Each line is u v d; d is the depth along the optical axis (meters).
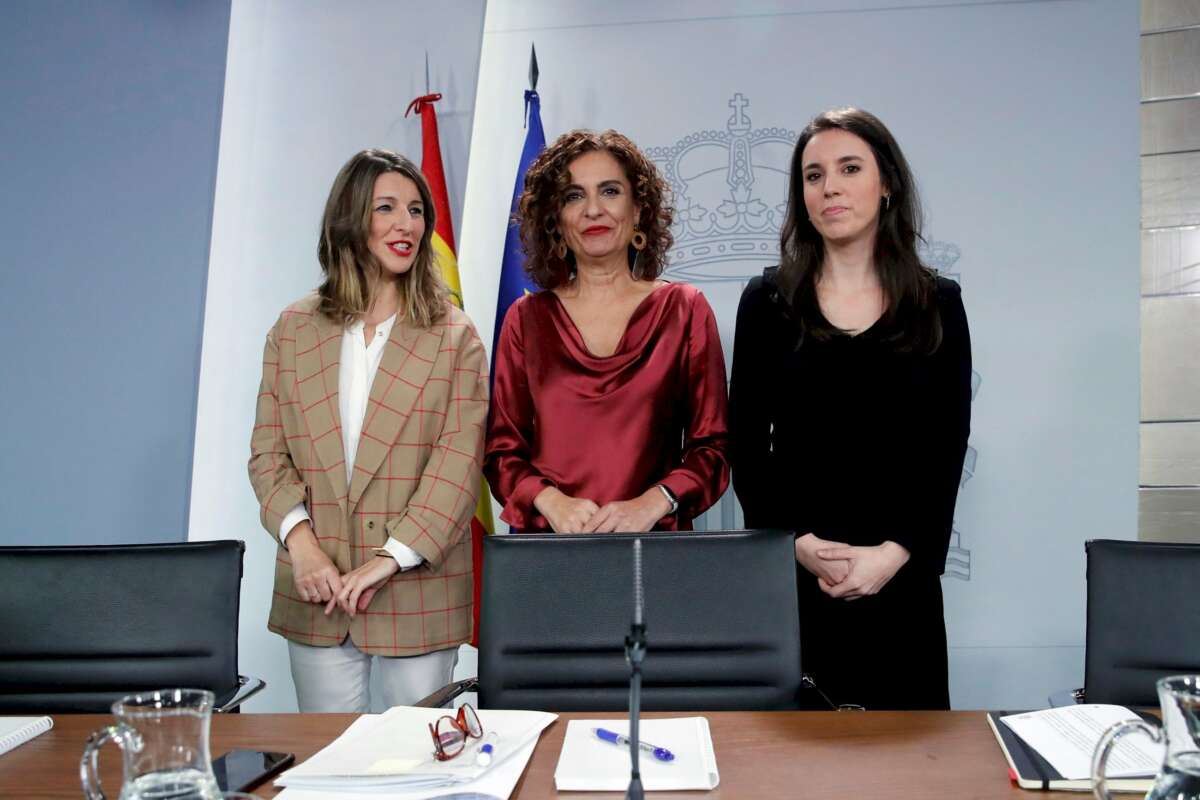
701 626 1.82
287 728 1.55
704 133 3.42
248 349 3.54
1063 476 3.27
